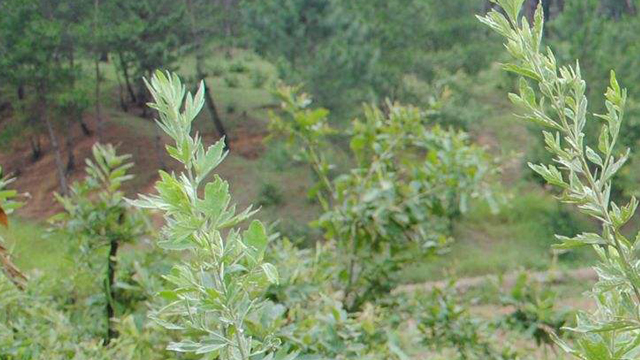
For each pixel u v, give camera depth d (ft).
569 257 58.13
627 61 51.83
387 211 18.16
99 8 72.59
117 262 15.58
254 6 65.41
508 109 78.43
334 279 18.12
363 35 64.28
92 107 80.79
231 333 4.83
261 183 71.20
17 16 69.82
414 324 16.99
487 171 18.90
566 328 4.14
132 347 11.68
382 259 18.34
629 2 60.70
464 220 68.44
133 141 80.28
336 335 11.09
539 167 4.12
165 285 13.48
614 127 4.01
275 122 20.67
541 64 4.13
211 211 4.22
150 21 73.67
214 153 4.25
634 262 3.99
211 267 4.38
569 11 53.01
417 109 19.81
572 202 4.10
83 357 10.84
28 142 83.56
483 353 16.39
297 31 63.57
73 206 15.93
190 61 84.02
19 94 75.10
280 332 10.07
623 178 51.16
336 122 59.00
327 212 18.58
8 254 11.77
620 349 3.98
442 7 70.49
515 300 16.43
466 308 16.71
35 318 12.80
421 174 18.56
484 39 71.15
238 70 87.86
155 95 4.25
